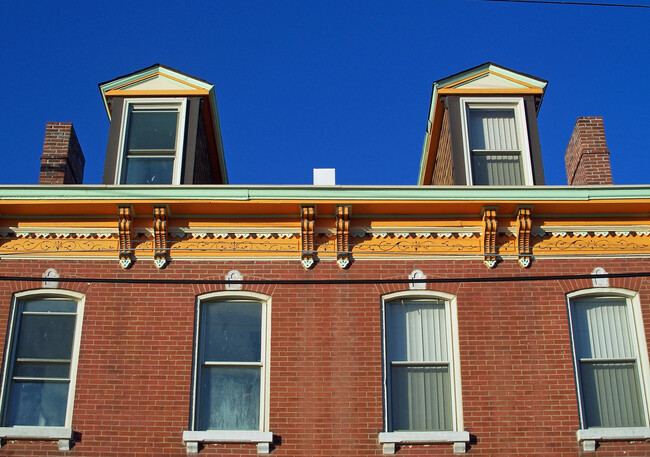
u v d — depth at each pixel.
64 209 13.71
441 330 13.41
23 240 13.75
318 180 15.26
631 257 13.65
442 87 15.56
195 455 12.20
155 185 13.52
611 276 11.04
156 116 15.53
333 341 13.08
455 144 15.10
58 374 12.98
